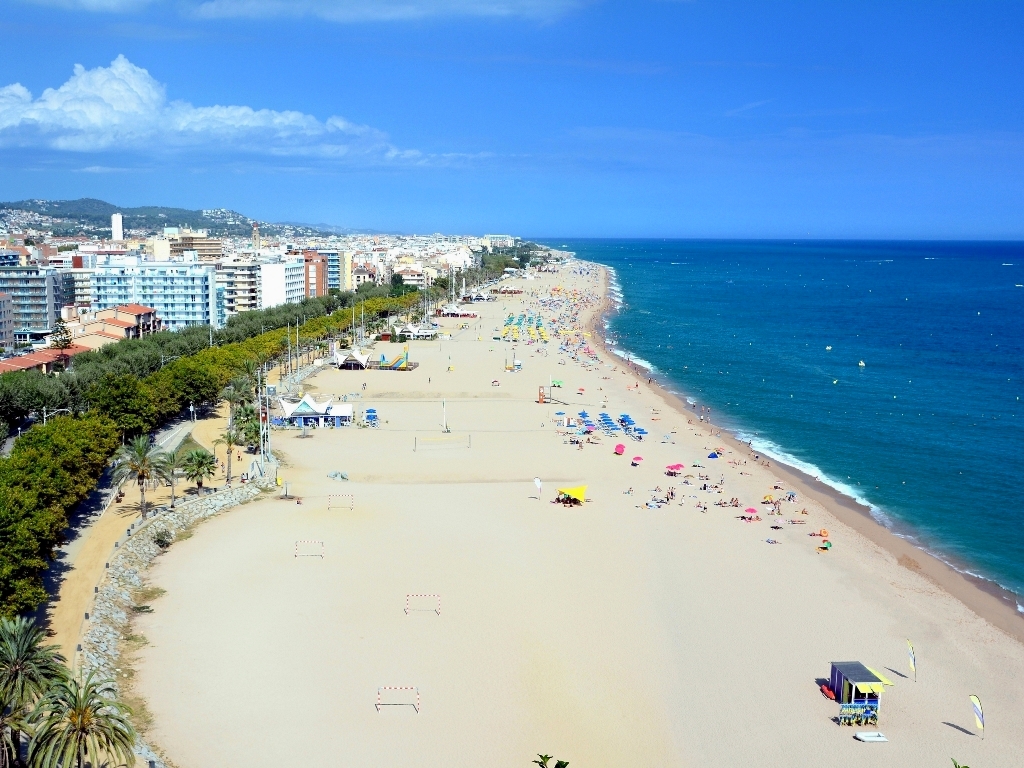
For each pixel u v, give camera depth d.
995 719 85.81
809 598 111.75
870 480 166.88
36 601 89.38
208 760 74.38
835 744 80.62
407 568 117.44
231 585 110.75
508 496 151.75
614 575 117.00
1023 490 161.00
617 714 83.94
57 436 127.38
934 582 119.62
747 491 158.25
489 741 78.88
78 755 63.59
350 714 82.25
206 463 142.38
